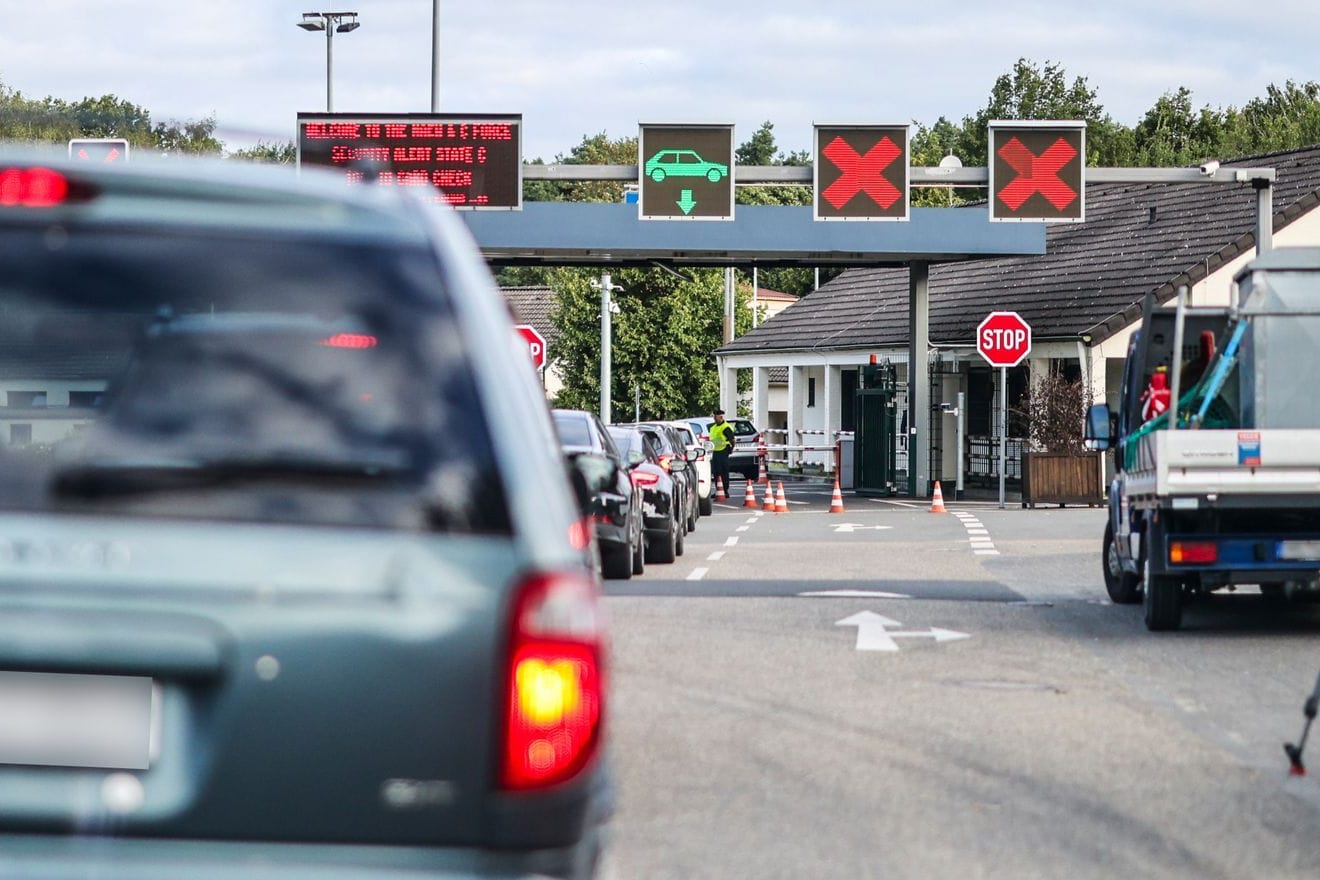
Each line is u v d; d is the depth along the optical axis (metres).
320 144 15.34
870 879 22.53
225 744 11.99
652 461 76.69
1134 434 55.78
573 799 12.36
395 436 12.51
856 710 35.97
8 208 12.83
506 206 109.38
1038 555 78.06
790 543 89.19
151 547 12.05
